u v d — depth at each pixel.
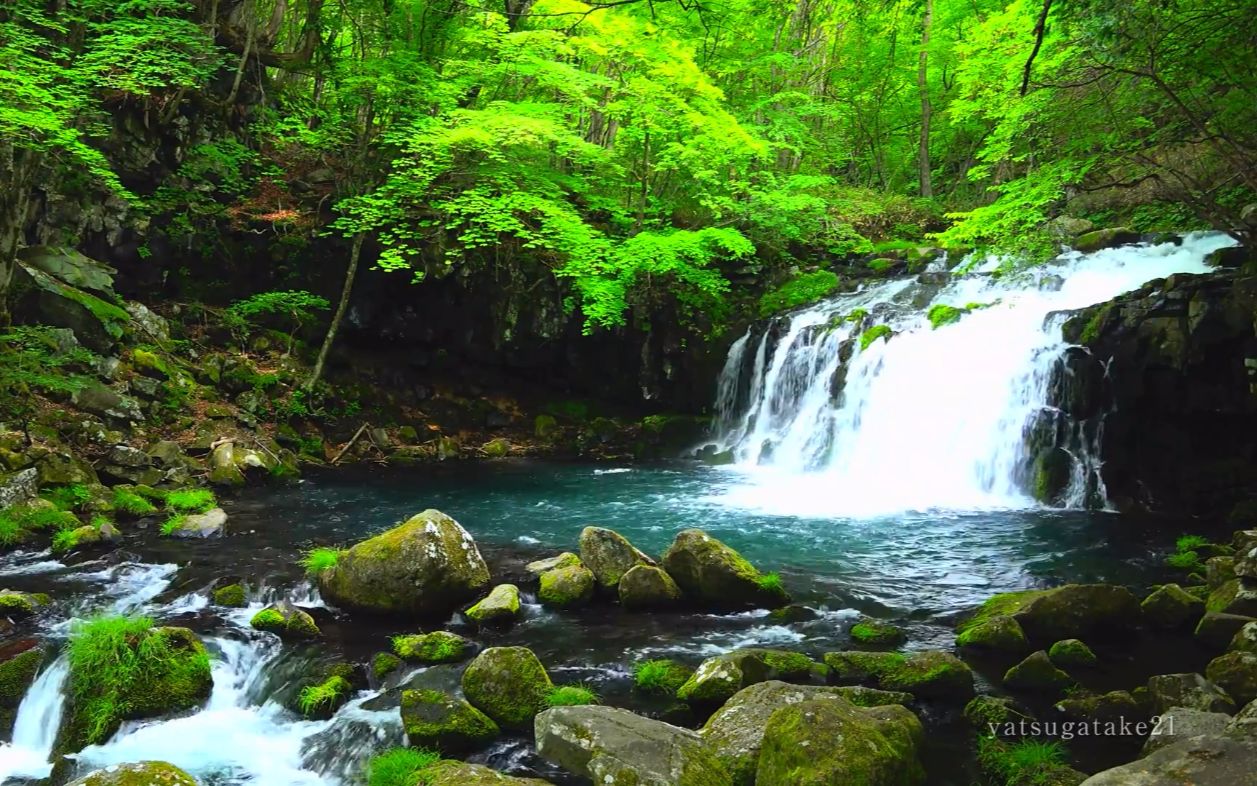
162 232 16.17
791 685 5.29
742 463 16.72
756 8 22.41
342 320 17.75
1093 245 16.48
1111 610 6.86
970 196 24.80
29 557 9.19
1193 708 5.19
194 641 6.54
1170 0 8.06
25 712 6.10
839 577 8.83
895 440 14.59
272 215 16.88
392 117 17.61
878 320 16.14
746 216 19.42
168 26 15.01
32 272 13.02
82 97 13.20
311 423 16.41
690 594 7.96
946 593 8.28
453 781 4.59
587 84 16.83
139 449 12.59
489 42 16.75
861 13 23.94
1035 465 12.77
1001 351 13.62
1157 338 11.48
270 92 19.30
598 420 18.62
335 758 5.46
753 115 22.83
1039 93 10.86
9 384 11.37
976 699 5.60
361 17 19.36
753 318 18.70
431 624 7.38
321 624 7.36
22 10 13.73
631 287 18.39
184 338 15.91
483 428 18.45
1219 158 11.11
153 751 5.62
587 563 8.30
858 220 22.69
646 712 5.66
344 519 11.42
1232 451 11.44
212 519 10.50
